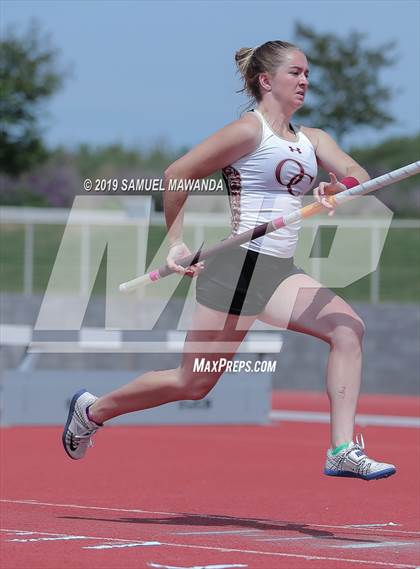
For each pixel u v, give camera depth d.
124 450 12.92
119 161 37.78
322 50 36.44
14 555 5.87
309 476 10.64
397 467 11.39
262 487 9.77
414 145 38.88
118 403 7.12
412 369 23.97
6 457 11.94
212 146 6.54
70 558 5.78
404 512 8.21
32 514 7.80
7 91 36.53
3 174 36.66
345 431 6.34
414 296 25.78
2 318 25.45
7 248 27.09
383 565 5.67
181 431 15.51
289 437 14.80
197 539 6.57
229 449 13.20
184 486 9.77
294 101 6.58
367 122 36.38
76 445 7.39
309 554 6.02
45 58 37.31
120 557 5.82
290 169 6.58
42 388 15.65
